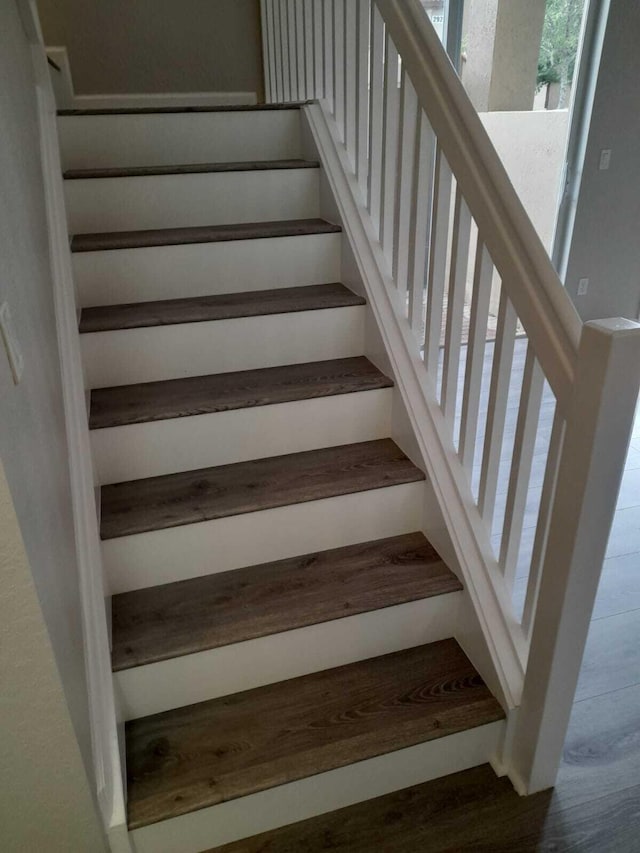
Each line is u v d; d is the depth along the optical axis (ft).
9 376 2.64
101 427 5.23
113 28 10.01
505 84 14.11
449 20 14.42
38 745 3.21
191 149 7.30
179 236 6.21
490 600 5.02
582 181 13.16
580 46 12.28
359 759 4.56
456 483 5.39
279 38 9.23
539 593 4.19
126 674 4.64
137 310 6.03
